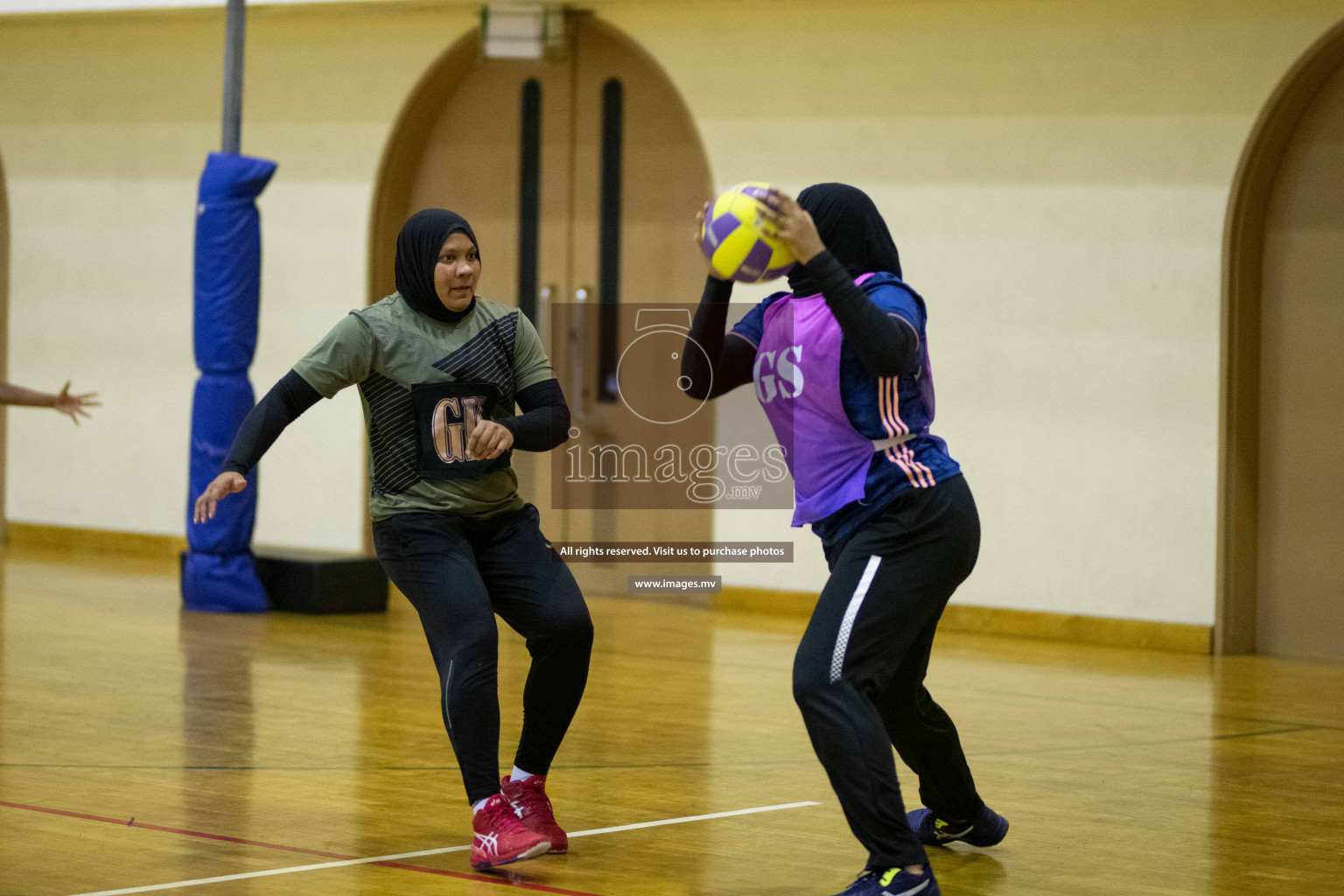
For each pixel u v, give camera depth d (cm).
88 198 1966
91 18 1875
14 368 2030
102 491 1970
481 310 710
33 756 889
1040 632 1489
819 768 903
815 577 1573
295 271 1839
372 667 1209
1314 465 1410
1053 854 726
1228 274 1402
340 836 730
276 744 934
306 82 1820
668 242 1692
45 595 1557
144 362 1936
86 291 1975
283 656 1247
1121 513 1456
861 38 1558
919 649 655
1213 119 1404
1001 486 1512
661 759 923
